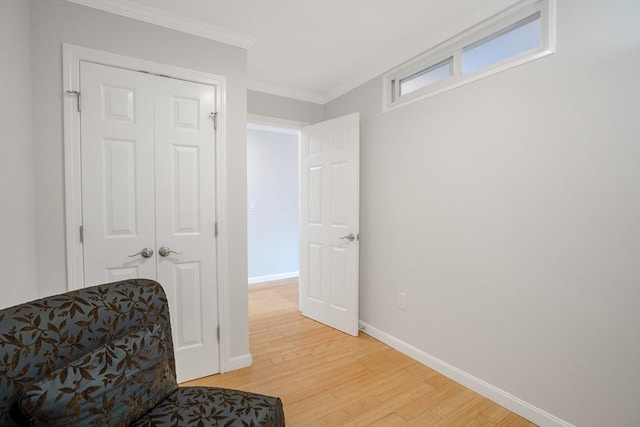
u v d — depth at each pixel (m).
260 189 4.73
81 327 1.00
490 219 1.81
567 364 1.50
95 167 1.72
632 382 1.30
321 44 2.23
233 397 1.16
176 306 1.95
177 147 1.94
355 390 1.90
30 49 1.55
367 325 2.75
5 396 0.81
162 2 1.75
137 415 0.98
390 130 2.50
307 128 3.13
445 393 1.87
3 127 1.32
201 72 2.00
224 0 1.74
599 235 1.39
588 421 1.43
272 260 4.87
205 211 2.03
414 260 2.30
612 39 1.34
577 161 1.45
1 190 1.30
